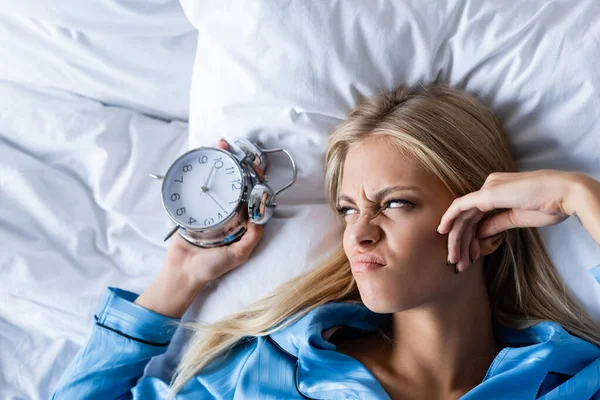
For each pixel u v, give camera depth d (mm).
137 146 1698
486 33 1335
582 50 1299
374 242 1234
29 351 1612
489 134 1342
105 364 1475
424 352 1348
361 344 1456
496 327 1454
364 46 1362
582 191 1096
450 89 1368
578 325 1444
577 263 1441
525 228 1425
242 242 1465
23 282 1614
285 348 1424
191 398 1444
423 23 1333
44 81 1726
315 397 1337
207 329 1473
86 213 1675
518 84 1361
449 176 1261
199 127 1521
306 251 1466
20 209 1668
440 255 1236
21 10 1602
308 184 1506
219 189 1443
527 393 1286
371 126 1307
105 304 1507
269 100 1416
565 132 1365
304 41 1352
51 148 1702
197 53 1498
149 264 1643
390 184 1241
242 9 1362
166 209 1453
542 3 1302
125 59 1676
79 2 1582
